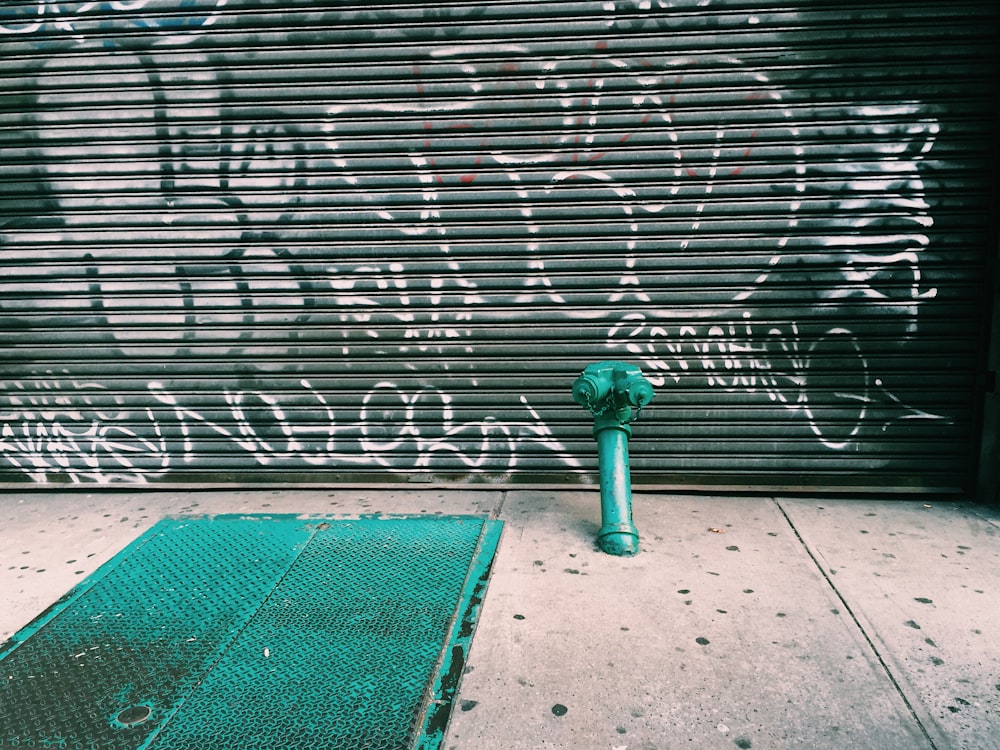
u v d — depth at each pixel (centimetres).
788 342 361
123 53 365
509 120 356
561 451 385
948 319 348
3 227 387
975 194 336
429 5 349
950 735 202
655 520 348
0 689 236
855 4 328
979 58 326
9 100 373
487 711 216
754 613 264
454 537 332
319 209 374
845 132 339
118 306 390
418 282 376
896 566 296
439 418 390
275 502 385
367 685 230
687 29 338
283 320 386
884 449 365
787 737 203
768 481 376
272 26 357
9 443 411
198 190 376
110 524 364
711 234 356
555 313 373
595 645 247
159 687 234
